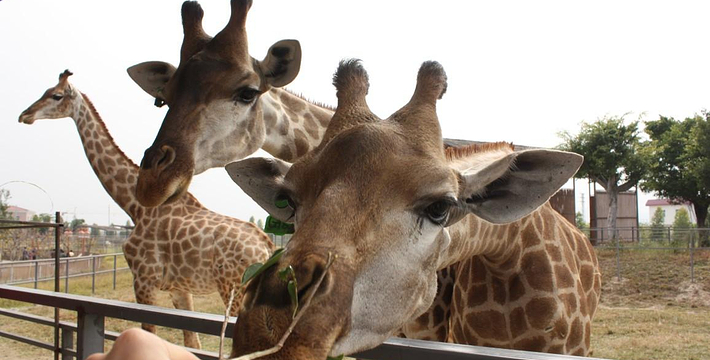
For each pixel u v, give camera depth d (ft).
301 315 4.88
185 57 14.88
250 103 14.87
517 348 11.93
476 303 12.26
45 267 56.03
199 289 24.23
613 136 74.43
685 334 31.27
